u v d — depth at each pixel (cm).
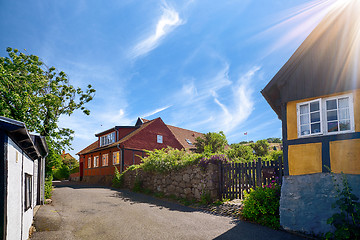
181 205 1108
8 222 438
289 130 751
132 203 1168
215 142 2322
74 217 886
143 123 2939
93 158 2889
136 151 2444
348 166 637
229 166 1064
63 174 3800
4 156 427
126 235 682
